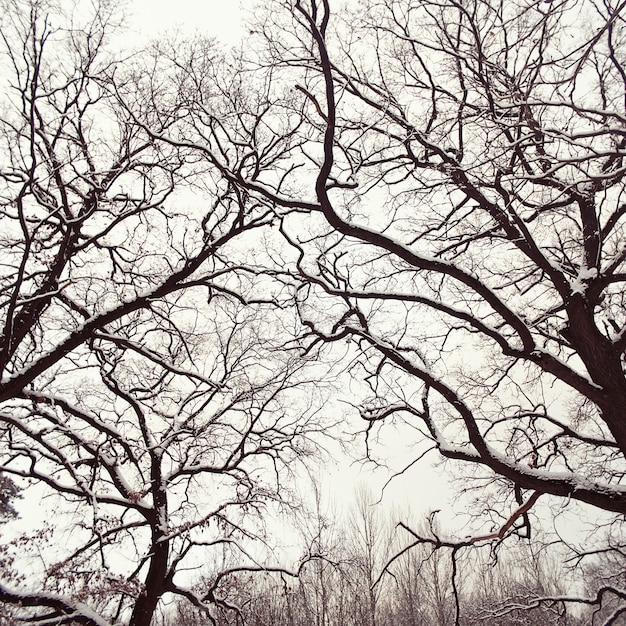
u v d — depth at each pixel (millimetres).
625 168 6488
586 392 8711
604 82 8414
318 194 8633
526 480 8875
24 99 8406
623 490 8312
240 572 14406
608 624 13352
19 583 9289
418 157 10211
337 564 15539
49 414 11969
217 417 14828
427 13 9586
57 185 9227
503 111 8102
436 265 8867
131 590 10555
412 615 28250
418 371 9750
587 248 9609
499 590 26250
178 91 11047
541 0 6242
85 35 9984
